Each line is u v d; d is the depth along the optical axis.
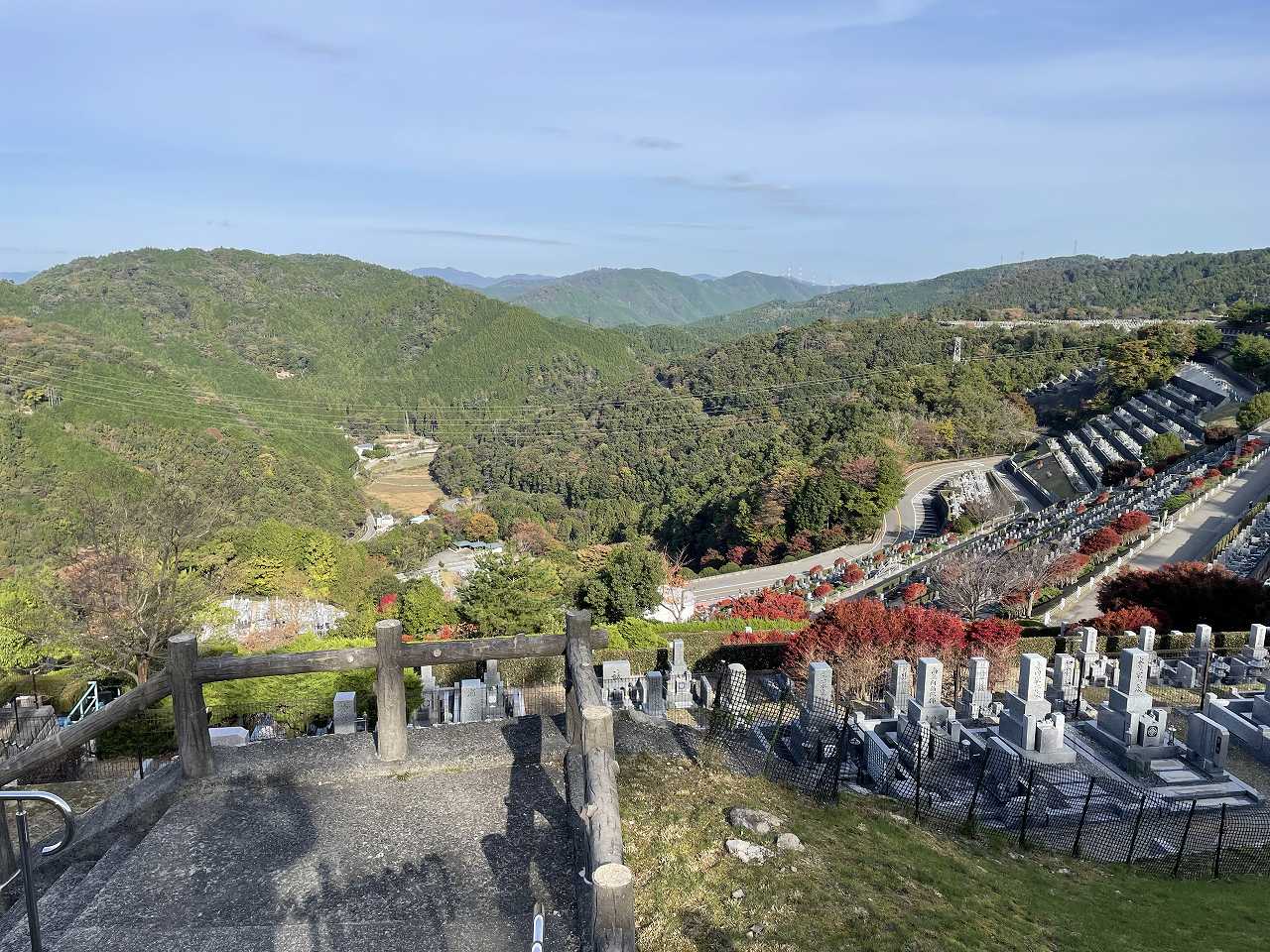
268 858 5.79
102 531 20.47
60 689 19.14
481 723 7.70
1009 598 30.61
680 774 7.82
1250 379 69.12
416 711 16.19
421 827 6.18
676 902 5.88
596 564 57.69
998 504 55.34
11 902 5.63
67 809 4.42
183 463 67.62
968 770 13.48
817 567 49.69
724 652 23.31
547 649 7.20
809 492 54.91
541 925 4.28
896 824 9.42
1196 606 23.70
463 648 7.06
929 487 64.94
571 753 6.91
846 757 12.33
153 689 6.57
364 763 6.96
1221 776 13.87
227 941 4.93
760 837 6.89
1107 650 21.89
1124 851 11.17
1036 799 12.42
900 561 46.38
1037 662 14.64
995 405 82.38
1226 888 10.20
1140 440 64.75
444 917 5.16
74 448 65.62
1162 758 14.53
